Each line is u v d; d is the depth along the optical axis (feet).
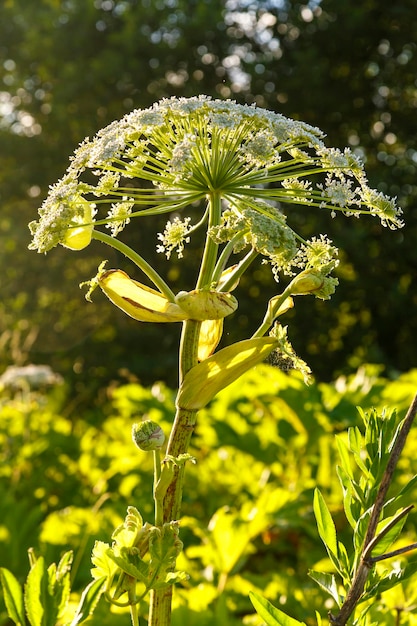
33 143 45.21
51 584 6.57
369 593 6.06
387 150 46.50
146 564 6.08
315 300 43.52
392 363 44.29
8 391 24.03
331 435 12.95
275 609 6.11
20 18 43.65
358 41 44.70
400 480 11.69
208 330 6.85
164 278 41.70
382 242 43.37
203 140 6.36
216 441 13.21
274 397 12.36
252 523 9.33
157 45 42.96
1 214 45.09
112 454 15.07
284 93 43.50
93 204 6.49
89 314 45.32
